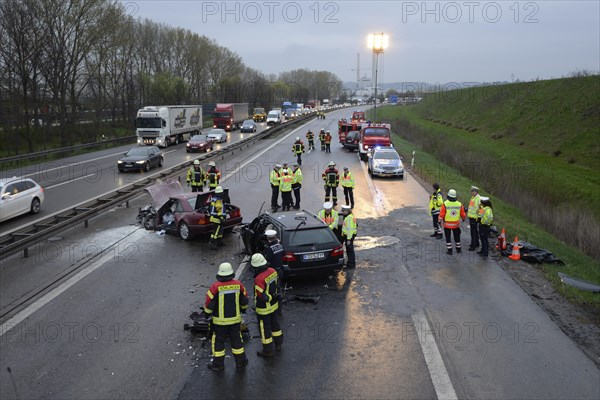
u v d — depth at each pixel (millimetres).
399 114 86375
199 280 10836
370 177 25641
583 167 31156
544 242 15094
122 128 64688
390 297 9797
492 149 39750
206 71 94688
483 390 6609
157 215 15086
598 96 39344
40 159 34062
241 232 12789
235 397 6488
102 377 6992
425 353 7594
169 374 7070
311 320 8797
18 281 10789
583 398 6418
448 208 12422
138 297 9875
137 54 77562
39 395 6555
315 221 10930
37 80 46656
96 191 21953
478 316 8898
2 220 16141
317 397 6477
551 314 8961
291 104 97125
